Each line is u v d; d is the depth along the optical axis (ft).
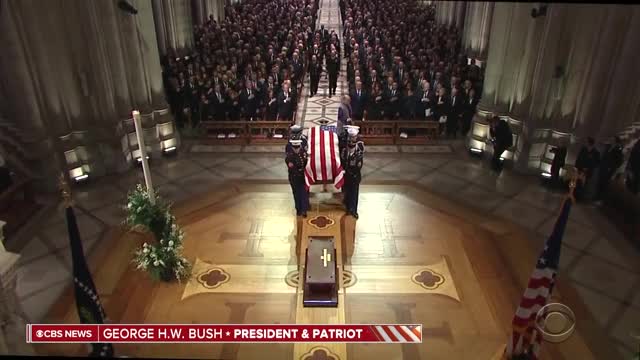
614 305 25.32
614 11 32.37
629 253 29.71
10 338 18.86
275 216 33.50
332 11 121.70
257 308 25.05
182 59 58.80
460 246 30.27
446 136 47.57
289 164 31.68
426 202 35.42
